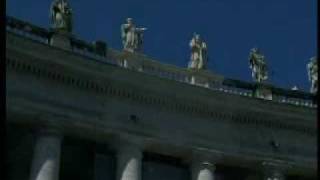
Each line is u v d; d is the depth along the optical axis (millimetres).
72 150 39344
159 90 39469
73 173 39281
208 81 43188
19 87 34875
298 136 43688
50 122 35438
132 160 37625
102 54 39906
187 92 40094
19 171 37219
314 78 46594
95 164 39156
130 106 38719
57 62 36125
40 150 34969
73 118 36344
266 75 45250
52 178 34625
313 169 43250
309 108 43406
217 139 40969
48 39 38250
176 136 39594
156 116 39375
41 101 35469
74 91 36969
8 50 34281
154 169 40844
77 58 36531
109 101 38062
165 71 41844
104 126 37344
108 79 37938
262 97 44219
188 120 40438
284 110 42938
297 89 47125
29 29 37750
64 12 38625
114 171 39094
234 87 44156
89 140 38344
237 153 41344
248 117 42375
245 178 43406
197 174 39812
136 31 41438
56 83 36438
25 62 35250
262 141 42531
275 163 42312
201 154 40125
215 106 41219
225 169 43406
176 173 41281
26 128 36281
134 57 40750
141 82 38781
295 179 44938
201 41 43562
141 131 38500
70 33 38625
